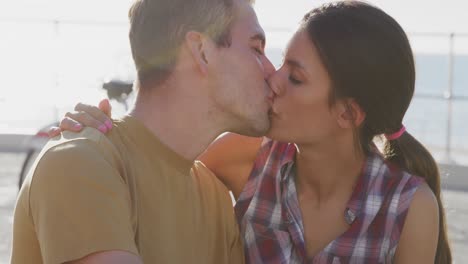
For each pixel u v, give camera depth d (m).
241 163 2.75
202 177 2.57
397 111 2.55
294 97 2.50
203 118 2.39
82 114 2.28
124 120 2.34
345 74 2.46
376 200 2.54
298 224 2.60
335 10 2.48
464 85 18.23
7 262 5.68
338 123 2.54
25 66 11.12
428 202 2.53
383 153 2.67
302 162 2.63
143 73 2.36
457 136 10.83
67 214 2.04
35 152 6.68
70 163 2.07
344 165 2.60
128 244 2.05
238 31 2.41
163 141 2.36
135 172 2.27
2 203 7.64
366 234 2.53
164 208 2.30
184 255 2.35
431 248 2.54
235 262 2.59
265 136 2.58
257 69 2.44
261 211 2.65
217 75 2.38
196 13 2.34
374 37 2.45
